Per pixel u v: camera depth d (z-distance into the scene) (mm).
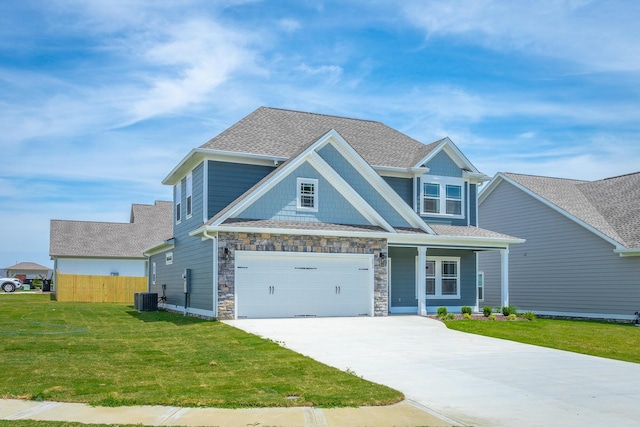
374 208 23859
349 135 27109
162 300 29812
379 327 18516
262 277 20375
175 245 27609
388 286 25328
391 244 23016
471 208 27484
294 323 18828
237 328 17281
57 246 45094
